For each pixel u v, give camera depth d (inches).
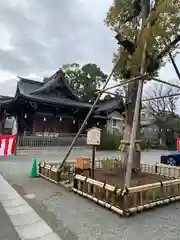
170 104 1198.9
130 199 161.2
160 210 168.4
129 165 173.2
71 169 306.0
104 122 1029.8
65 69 1316.4
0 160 416.8
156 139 1226.6
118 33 259.4
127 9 282.8
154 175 271.0
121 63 280.2
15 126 894.4
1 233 124.0
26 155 501.0
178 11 220.1
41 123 815.7
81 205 173.3
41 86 912.9
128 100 274.1
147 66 245.3
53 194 202.2
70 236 121.5
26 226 134.1
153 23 230.7
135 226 136.8
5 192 206.4
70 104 798.5
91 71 1305.4
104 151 725.3
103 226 135.5
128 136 264.7
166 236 124.2
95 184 183.8
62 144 724.7
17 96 684.1
